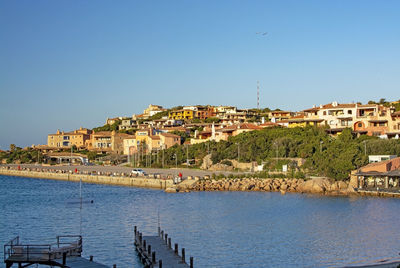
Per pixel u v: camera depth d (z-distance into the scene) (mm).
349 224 81562
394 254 62188
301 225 81625
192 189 138250
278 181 137125
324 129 181000
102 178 177625
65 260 49750
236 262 60000
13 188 160375
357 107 185125
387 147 147875
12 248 51438
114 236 75500
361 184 125250
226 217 90188
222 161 179250
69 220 90062
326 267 57250
